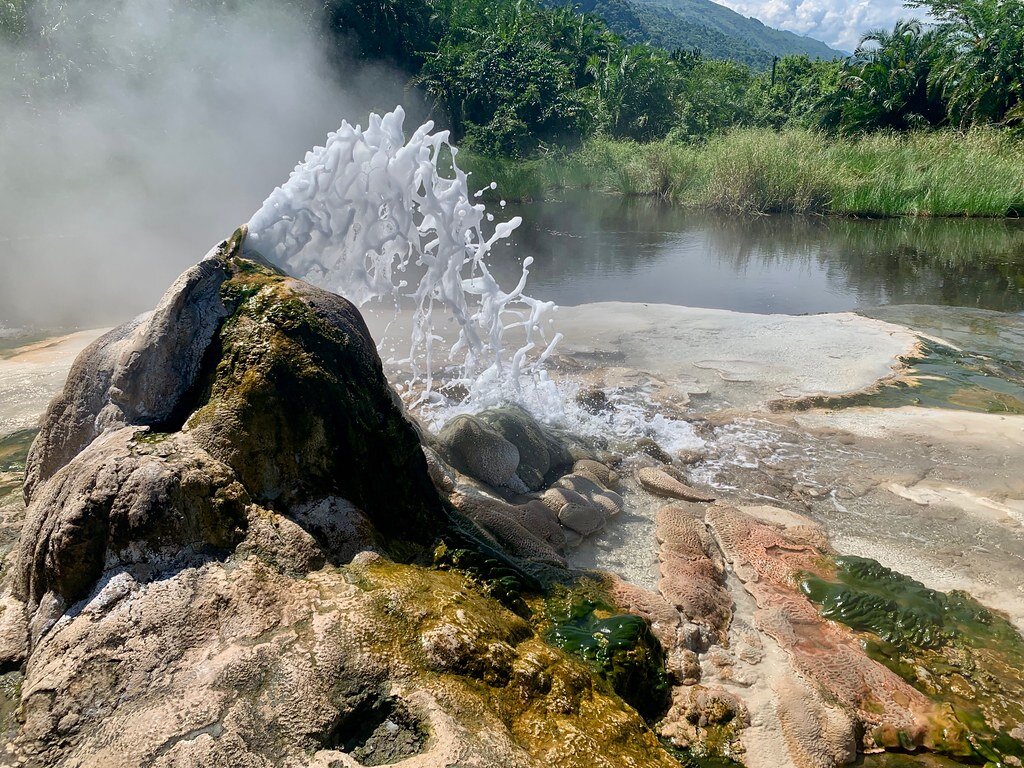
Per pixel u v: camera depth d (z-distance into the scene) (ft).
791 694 13.52
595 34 201.46
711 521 18.92
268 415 13.87
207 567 12.06
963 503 20.52
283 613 11.49
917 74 123.75
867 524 19.65
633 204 92.48
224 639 11.05
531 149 120.37
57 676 10.70
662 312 38.91
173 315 14.75
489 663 11.30
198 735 9.69
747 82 191.52
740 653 14.64
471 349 23.54
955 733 12.98
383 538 14.55
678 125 144.97
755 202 83.30
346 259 19.67
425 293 21.86
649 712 13.23
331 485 14.30
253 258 16.75
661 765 10.83
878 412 26.40
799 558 17.63
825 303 44.91
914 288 48.47
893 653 14.80
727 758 12.37
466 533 15.89
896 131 120.88
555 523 18.10
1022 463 22.59
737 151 86.43
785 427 25.14
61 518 12.23
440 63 122.21
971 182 80.18
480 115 123.44
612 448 23.03
